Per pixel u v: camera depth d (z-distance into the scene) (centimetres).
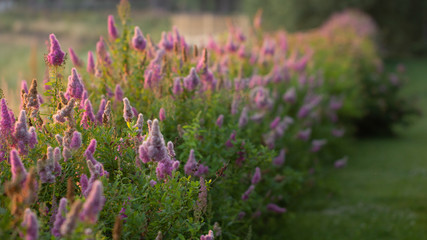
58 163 206
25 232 180
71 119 225
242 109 324
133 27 306
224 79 337
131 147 231
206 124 303
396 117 865
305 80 536
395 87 883
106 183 207
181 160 271
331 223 425
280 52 591
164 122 279
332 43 852
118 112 279
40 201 209
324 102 609
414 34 2409
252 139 335
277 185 346
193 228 223
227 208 281
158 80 296
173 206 222
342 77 709
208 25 2520
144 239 213
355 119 846
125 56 304
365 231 411
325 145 593
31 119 230
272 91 457
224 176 282
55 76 242
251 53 456
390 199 498
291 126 461
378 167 631
